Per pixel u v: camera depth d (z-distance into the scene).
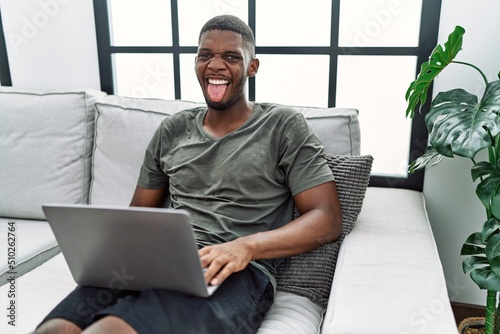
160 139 1.25
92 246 0.83
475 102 1.12
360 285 0.86
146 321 0.77
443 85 1.42
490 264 1.05
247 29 1.19
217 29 1.15
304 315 1.01
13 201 1.52
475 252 1.22
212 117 1.20
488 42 1.33
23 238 1.37
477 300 1.56
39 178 1.50
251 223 1.09
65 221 0.80
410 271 0.91
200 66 1.17
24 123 1.52
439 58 1.09
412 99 1.20
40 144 1.50
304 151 1.11
